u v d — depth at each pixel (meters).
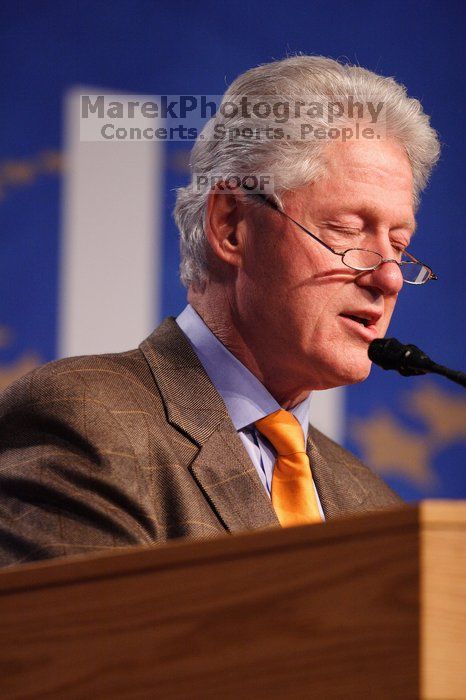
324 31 12.55
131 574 3.96
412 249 12.68
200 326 7.03
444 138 12.88
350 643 3.50
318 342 6.63
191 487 6.10
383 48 12.75
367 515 3.55
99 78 11.58
